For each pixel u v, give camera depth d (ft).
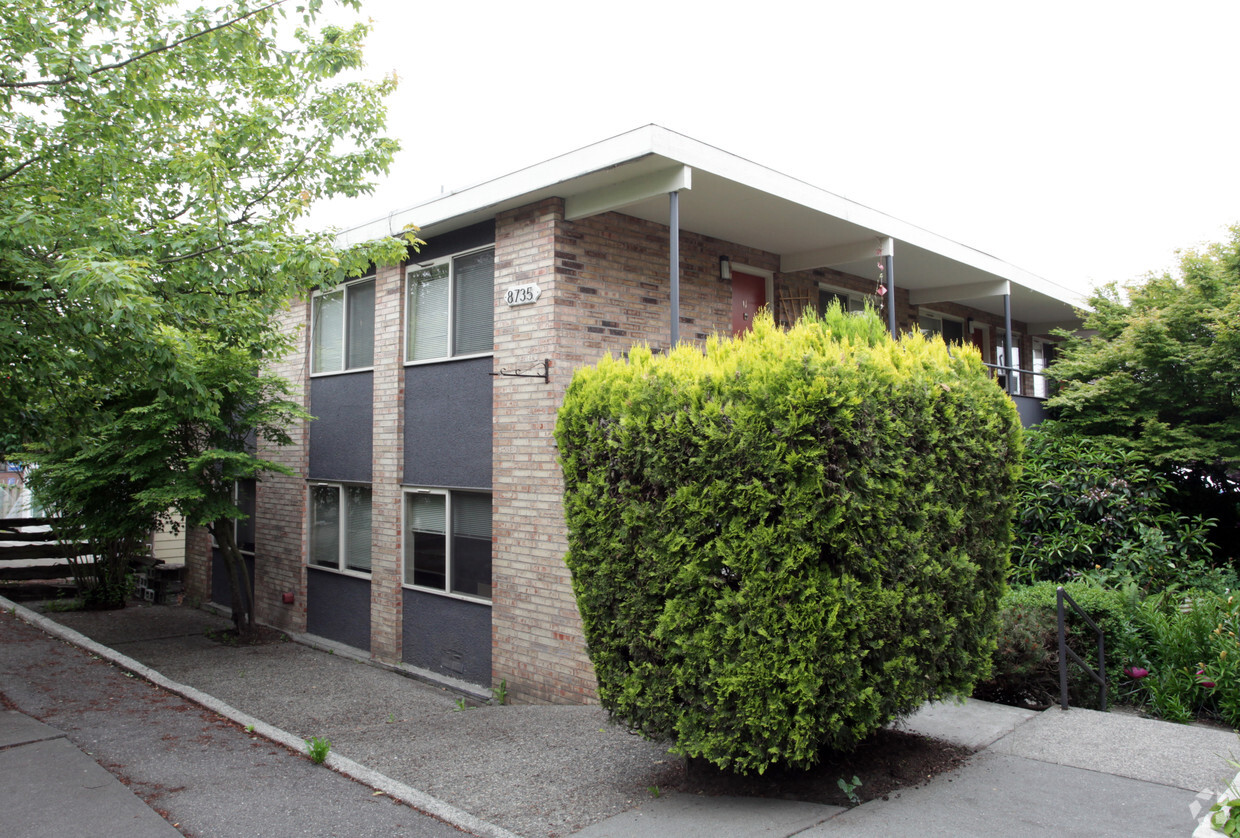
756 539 15.35
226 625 44.98
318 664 36.47
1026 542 32.96
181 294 26.86
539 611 29.35
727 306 34.76
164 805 17.58
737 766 16.08
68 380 29.35
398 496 36.22
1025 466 33.91
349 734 24.23
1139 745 18.13
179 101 28.40
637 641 17.33
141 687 27.89
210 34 27.86
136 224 28.53
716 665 15.89
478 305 33.06
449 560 33.99
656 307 31.94
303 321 43.04
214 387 36.60
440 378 34.53
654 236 32.09
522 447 30.17
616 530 17.57
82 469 36.70
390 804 17.65
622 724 18.94
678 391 16.72
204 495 36.60
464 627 33.01
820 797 16.33
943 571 16.69
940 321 49.44
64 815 16.97
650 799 17.22
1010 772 16.97
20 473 56.49
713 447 15.98
